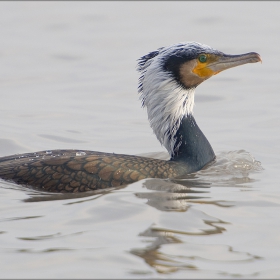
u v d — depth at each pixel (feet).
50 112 69.46
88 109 71.15
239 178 46.32
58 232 35.35
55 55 94.32
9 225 36.50
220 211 38.47
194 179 45.68
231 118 66.95
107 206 38.96
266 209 39.06
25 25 110.11
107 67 88.74
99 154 45.11
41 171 42.83
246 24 108.47
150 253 32.48
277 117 65.82
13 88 80.02
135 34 104.32
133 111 70.38
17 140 58.13
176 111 48.85
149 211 38.06
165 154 54.54
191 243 33.76
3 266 31.35
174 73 48.67
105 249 32.94
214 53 48.80
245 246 33.55
